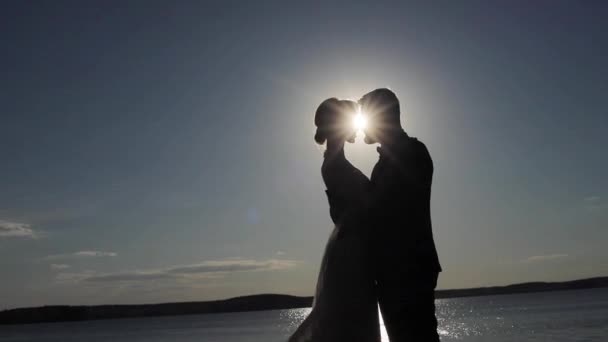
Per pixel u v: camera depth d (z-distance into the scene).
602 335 57.16
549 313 116.38
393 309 3.48
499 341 56.72
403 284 3.46
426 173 3.62
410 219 3.54
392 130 3.70
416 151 3.61
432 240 3.59
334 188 3.76
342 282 3.53
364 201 3.62
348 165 3.84
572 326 72.44
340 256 3.58
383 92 3.77
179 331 151.38
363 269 3.55
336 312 3.48
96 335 152.50
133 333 154.50
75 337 144.00
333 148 3.84
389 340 3.55
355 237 3.61
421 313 3.45
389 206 3.55
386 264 3.52
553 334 61.66
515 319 102.31
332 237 3.70
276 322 182.00
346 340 3.44
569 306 149.25
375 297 3.55
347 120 3.83
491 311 158.00
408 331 3.44
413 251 3.49
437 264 3.56
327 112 3.86
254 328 142.62
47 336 158.25
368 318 3.49
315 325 3.53
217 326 177.12
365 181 3.80
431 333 3.47
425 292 3.48
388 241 3.53
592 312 106.62
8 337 160.75
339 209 3.73
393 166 3.59
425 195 3.61
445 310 195.50
